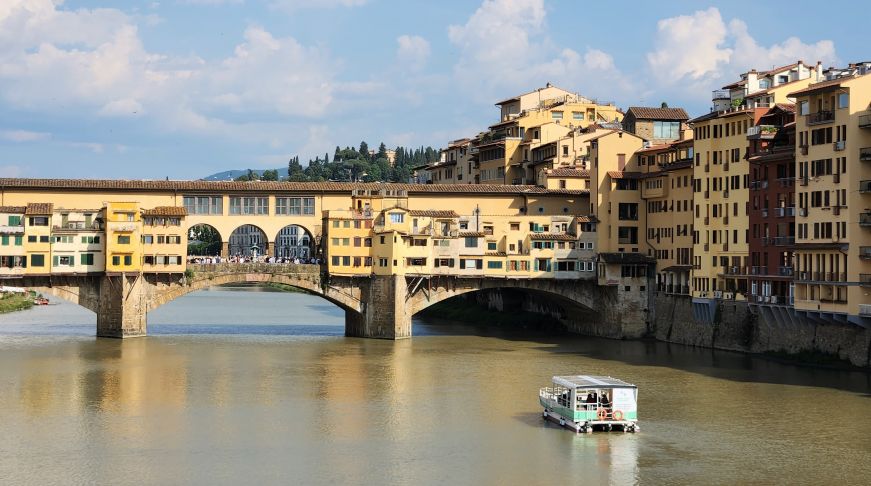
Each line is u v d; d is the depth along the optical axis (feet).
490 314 599.57
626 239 526.57
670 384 367.66
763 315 433.48
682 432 296.51
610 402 297.12
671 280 501.97
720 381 372.99
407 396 343.46
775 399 339.57
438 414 317.01
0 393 340.39
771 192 426.10
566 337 524.11
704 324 472.44
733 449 278.05
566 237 520.42
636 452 274.98
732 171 456.04
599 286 524.11
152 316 632.79
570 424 297.74
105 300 488.85
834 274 384.47
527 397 343.26
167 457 266.57
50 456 266.36
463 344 483.51
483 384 366.43
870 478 253.44
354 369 398.01
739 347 449.48
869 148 371.97
